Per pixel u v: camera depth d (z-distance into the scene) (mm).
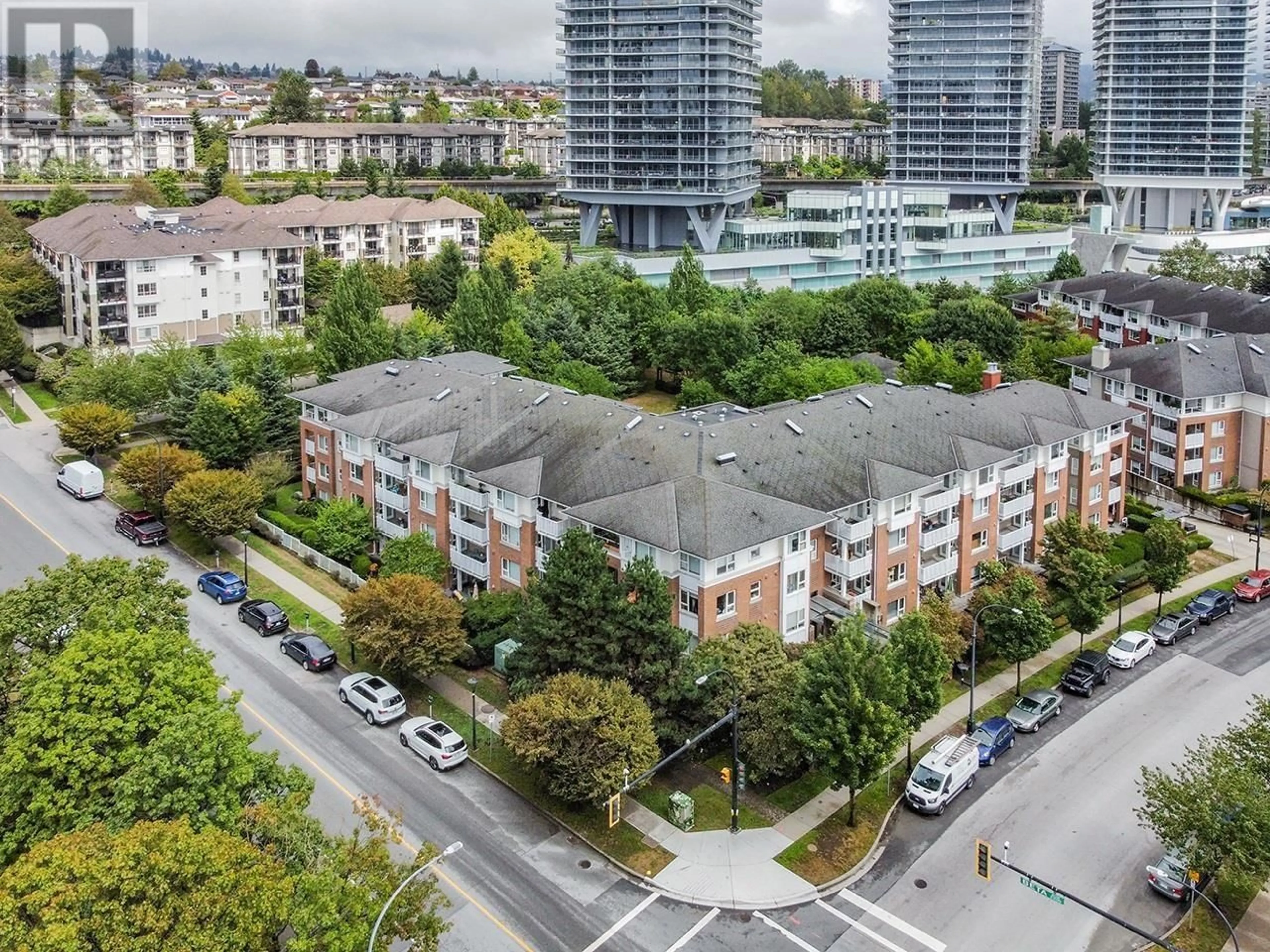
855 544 71438
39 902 34812
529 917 47625
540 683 59156
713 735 58625
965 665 70375
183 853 36656
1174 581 78000
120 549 86188
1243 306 134625
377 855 40375
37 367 131000
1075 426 86688
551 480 72938
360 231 184625
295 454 104312
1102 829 54750
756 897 49344
